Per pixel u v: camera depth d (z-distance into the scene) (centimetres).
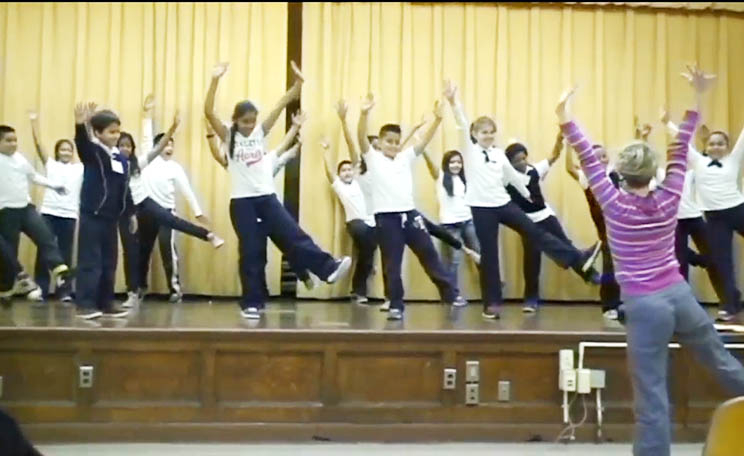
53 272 565
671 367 435
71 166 626
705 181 536
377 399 426
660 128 682
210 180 659
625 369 435
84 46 650
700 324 323
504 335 430
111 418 414
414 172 670
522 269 675
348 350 424
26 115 647
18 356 411
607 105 681
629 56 681
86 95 650
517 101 678
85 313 461
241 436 418
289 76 674
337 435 422
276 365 423
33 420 410
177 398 418
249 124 497
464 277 661
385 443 423
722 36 687
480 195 519
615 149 677
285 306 591
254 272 492
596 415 433
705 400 438
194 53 657
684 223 571
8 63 644
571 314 556
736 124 689
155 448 406
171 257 617
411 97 670
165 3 657
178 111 622
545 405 432
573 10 679
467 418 429
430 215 671
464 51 673
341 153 666
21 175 562
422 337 426
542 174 598
